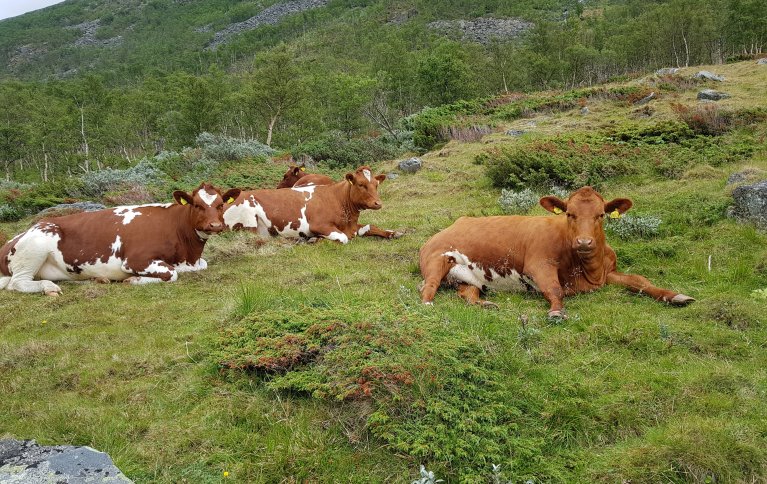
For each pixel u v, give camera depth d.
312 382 5.18
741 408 4.70
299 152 23.45
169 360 6.06
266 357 5.54
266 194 11.26
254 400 5.22
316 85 58.72
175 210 9.23
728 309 6.30
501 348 5.71
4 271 8.85
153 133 72.00
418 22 130.62
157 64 169.00
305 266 9.44
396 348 5.32
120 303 8.01
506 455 4.41
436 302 7.31
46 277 9.01
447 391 4.93
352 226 11.38
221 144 22.42
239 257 10.11
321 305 7.04
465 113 30.55
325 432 4.73
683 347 5.77
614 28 78.12
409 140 25.59
